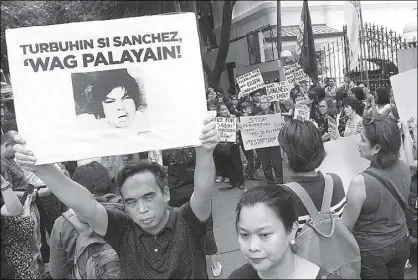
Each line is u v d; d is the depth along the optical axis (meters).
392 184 2.75
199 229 2.37
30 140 2.18
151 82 2.24
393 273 2.91
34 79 2.18
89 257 2.67
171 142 2.24
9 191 3.08
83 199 2.29
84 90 2.21
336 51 15.27
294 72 9.26
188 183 5.10
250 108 9.72
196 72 2.25
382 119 2.82
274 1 16.38
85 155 2.21
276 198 1.85
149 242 2.31
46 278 4.40
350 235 2.43
